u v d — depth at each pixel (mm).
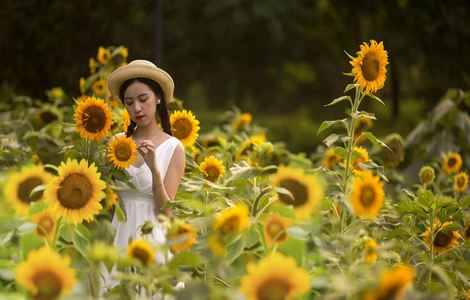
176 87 33406
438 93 25422
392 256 4988
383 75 5785
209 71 33469
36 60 14445
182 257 3992
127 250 4051
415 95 27094
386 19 22172
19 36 14297
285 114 36125
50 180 4645
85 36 14766
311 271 4207
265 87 35344
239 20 29922
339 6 22703
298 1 30750
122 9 15336
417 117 27359
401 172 9891
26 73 14406
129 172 5664
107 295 4383
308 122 34000
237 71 34062
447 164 8945
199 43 31562
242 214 4266
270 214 4449
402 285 3592
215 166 6340
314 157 9711
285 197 4547
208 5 30219
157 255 5172
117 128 6684
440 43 21891
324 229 5656
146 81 5863
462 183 8367
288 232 4328
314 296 4055
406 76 28625
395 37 22109
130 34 15688
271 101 35938
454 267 5656
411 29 21906
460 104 10047
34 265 3740
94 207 4594
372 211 5238
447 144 9945
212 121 25953
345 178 6070
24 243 4480
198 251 4250
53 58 14531
